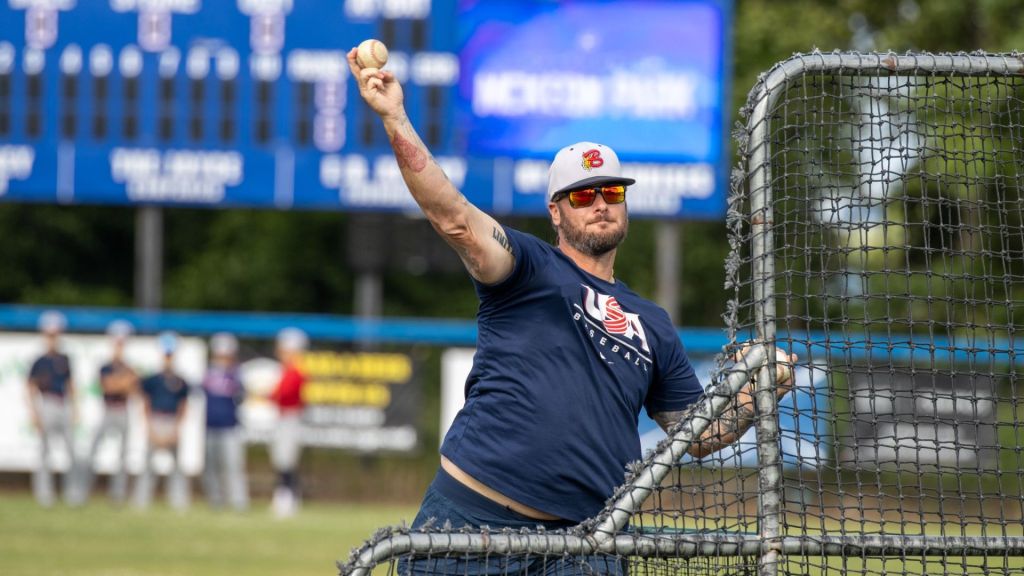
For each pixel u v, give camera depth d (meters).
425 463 52.03
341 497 51.47
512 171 50.06
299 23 50.47
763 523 11.44
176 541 36.16
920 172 12.57
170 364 48.09
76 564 30.66
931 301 12.13
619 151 49.59
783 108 11.96
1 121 51.31
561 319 12.09
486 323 12.27
